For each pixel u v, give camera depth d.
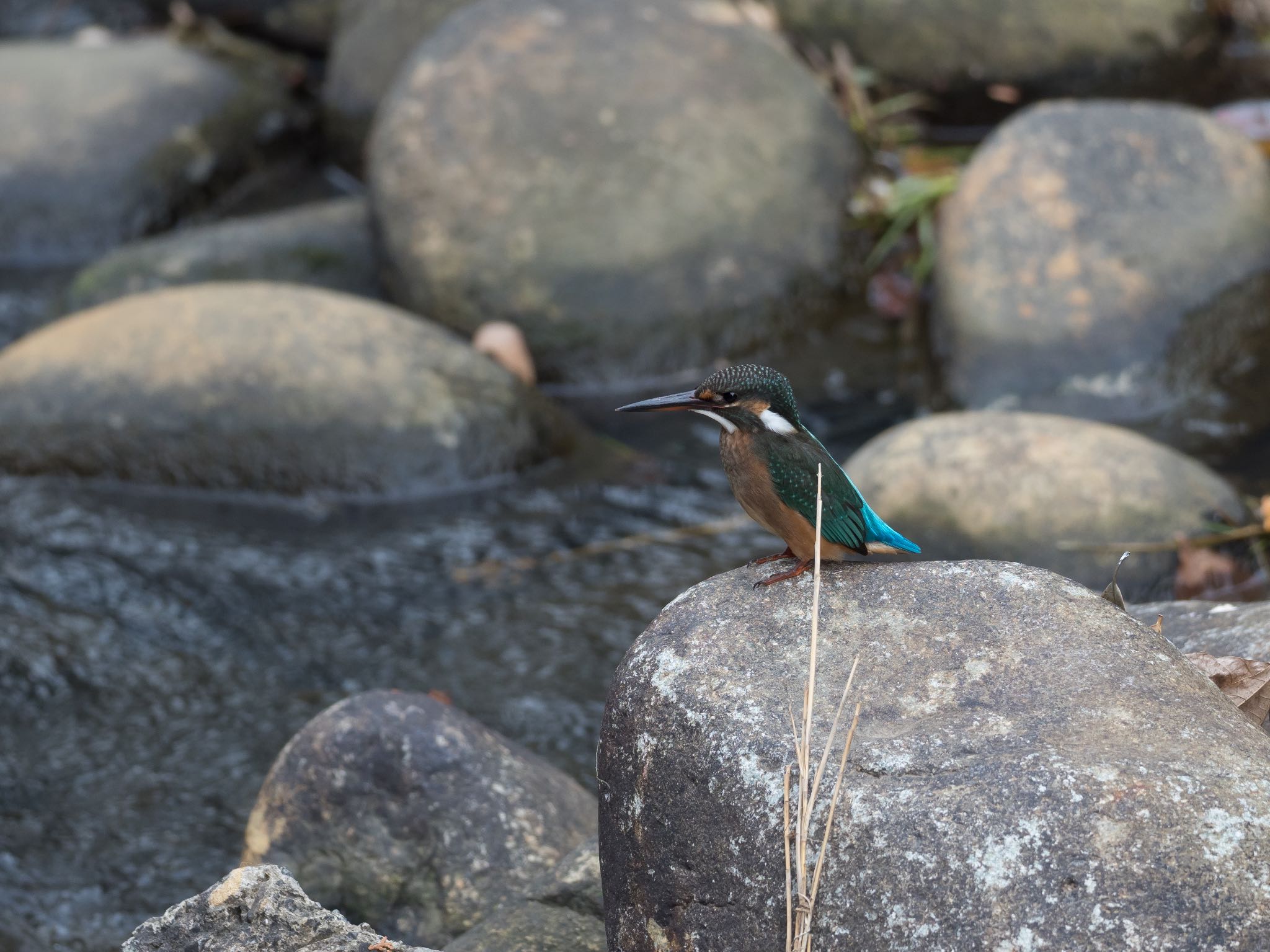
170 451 11.56
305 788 6.65
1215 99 16.28
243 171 17.94
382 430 11.42
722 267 13.38
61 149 16.72
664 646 4.91
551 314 13.10
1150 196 12.34
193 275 14.08
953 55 16.47
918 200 14.58
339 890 6.50
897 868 4.08
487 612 9.91
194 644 9.69
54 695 9.20
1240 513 9.73
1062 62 16.19
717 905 4.37
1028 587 4.96
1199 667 5.42
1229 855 3.94
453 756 6.68
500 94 13.85
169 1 20.48
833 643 4.83
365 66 17.45
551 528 10.93
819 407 12.28
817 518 4.74
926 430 10.12
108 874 7.61
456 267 13.29
